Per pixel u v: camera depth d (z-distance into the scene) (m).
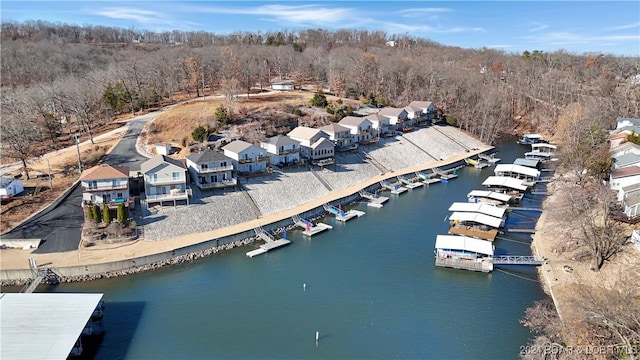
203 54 167.88
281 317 51.34
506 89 166.12
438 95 159.12
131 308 52.78
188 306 53.38
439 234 75.00
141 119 114.06
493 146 139.38
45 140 99.19
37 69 154.00
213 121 106.69
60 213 70.19
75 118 116.81
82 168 84.25
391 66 167.25
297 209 83.31
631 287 46.97
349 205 89.56
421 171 110.88
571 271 59.12
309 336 48.03
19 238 63.91
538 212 84.19
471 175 112.31
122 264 60.84
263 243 71.19
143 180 78.88
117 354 44.75
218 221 74.44
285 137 97.19
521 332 48.84
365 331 49.00
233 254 67.38
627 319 39.00
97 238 64.81
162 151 92.44
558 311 50.09
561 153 106.25
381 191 99.31
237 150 87.75
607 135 108.56
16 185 73.62
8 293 51.22
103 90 123.12
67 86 113.69
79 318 45.19
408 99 159.88
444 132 140.00
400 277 60.66
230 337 47.62
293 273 61.66
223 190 82.12
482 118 142.62
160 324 49.78
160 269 62.12
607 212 59.94
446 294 56.38
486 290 57.19
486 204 83.38
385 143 122.19
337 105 135.50
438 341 47.41
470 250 63.78
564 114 138.12
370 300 54.97
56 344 41.06
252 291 56.84
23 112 98.81
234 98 121.38
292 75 173.50
